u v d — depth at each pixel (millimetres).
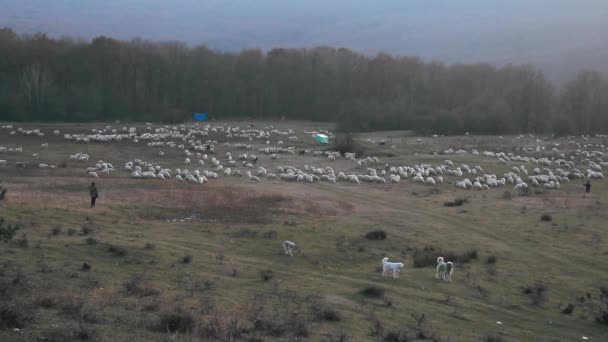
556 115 144125
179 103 167125
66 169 71688
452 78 168000
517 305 27234
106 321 16719
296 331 18125
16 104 140625
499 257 36375
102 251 28125
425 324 22016
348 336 18562
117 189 54688
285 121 161750
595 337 23719
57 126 126812
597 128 144500
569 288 30672
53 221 35000
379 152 97000
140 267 25812
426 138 124250
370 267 32719
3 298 17750
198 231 38062
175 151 94375
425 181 70312
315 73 174375
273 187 63344
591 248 39094
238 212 46219
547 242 40625
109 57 162750
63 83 155875
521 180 71000
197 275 25578
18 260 23750
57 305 17750
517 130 142500
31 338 14367
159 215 42969
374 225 44250
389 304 24281
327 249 35812
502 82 163875
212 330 16750
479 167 80875
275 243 36219
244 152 96125
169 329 16516
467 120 139750
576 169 82312
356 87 172125
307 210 48875
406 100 157125
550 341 22391
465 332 21828
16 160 77625
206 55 179875
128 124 140750
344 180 71000
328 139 117375
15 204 39500
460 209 52719
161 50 178875
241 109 169375
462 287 29516
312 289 25641
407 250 37188
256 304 21609
